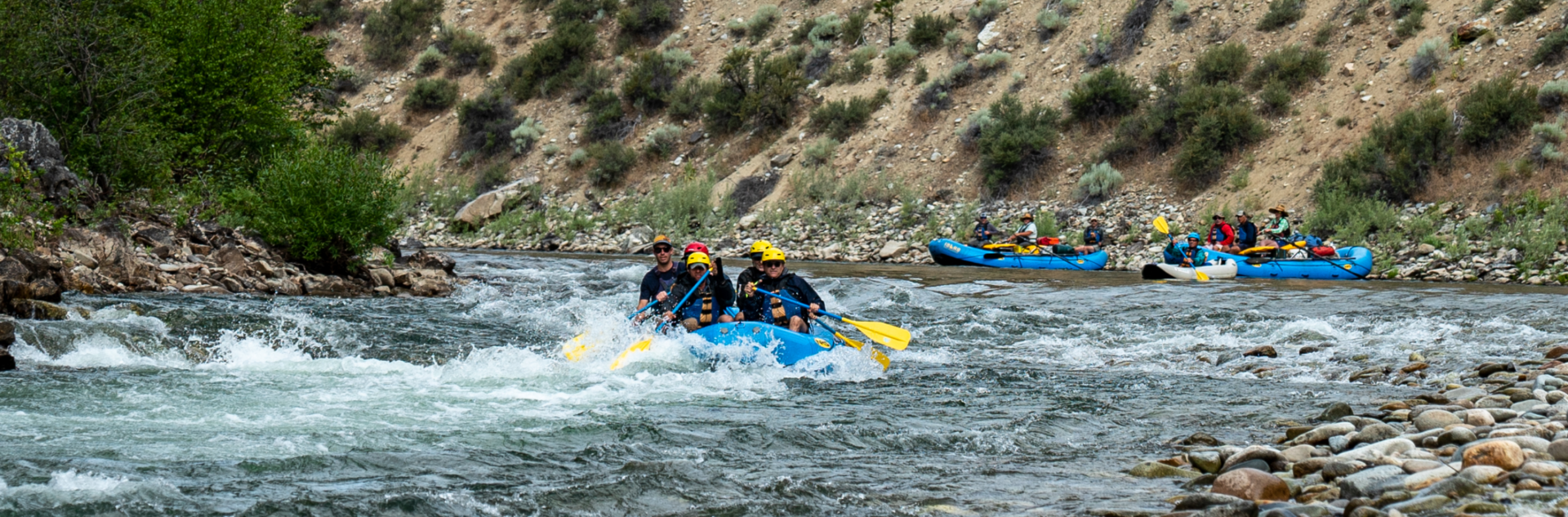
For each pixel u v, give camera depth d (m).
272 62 20.72
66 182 13.62
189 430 5.57
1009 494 4.39
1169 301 14.49
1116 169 28.62
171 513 3.92
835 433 5.81
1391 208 23.23
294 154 15.43
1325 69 28.56
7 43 16.17
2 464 4.59
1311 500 4.05
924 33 36.00
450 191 35.97
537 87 39.78
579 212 32.75
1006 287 16.77
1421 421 5.34
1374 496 3.95
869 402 7.01
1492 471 3.94
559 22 42.03
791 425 6.02
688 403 6.80
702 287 9.48
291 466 4.75
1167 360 9.53
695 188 31.97
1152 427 6.13
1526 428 4.87
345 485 4.38
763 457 5.18
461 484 4.44
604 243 29.56
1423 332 10.73
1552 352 8.46
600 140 36.38
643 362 8.41
